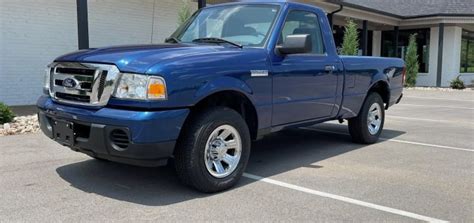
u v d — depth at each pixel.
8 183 4.95
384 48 26.84
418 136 8.28
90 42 13.30
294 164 5.98
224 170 4.77
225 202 4.42
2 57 11.47
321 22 6.27
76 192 4.68
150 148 4.14
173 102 4.22
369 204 4.42
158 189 4.80
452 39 24.17
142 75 4.16
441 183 5.18
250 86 4.93
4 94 11.60
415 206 4.40
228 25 5.72
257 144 7.38
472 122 10.23
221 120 4.64
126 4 14.16
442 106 14.00
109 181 5.07
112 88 4.25
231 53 4.85
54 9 12.44
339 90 6.44
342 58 6.49
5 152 6.40
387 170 5.71
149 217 4.01
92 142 4.30
